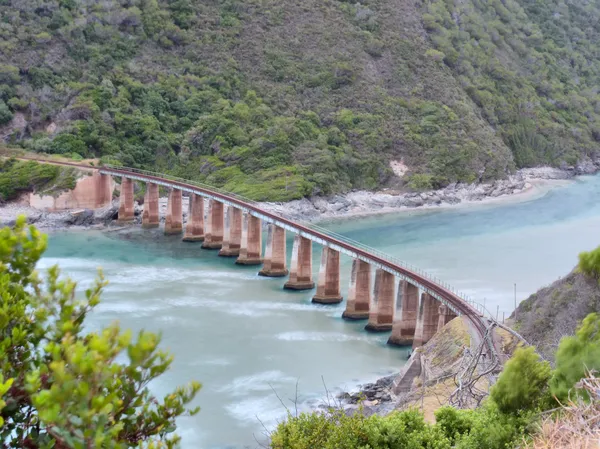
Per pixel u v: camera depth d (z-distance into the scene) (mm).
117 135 147875
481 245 108125
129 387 12898
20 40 158250
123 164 142000
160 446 13164
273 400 54688
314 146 152125
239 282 90312
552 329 50500
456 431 30875
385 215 138625
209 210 109625
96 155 144375
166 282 88750
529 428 26969
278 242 93938
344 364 62906
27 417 13523
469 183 158375
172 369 60031
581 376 26203
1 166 131250
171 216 119500
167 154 149125
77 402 11000
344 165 151750
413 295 68625
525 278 88250
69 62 159250
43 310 13789
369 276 76250
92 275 90812
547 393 28297
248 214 99312
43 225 122125
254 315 76312
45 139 142625
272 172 142500
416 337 66000
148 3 177000
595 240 111000
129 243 112500
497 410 29422
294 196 135125
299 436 30531
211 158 148875
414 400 47156
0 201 126312
